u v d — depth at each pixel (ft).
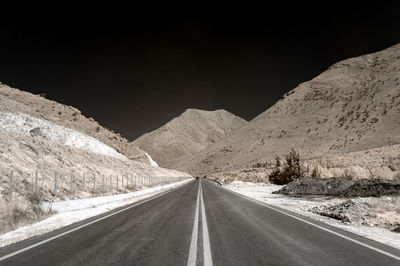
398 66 518.78
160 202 67.21
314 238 26.89
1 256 20.98
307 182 95.96
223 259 19.76
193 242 25.20
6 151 74.49
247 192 110.93
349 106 466.29
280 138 464.65
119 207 57.00
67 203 54.39
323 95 538.47
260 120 576.20
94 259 19.99
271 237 27.32
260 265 18.43
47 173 79.15
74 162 110.63
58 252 22.04
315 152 372.38
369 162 182.29
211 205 58.90
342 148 351.46
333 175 121.39
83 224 36.09
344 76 582.35
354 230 32.09
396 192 65.46
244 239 26.43
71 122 250.98
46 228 33.78
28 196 46.96
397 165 159.53
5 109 136.36
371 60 610.24
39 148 96.12
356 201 46.14
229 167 455.63
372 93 469.98
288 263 18.88
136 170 209.67
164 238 27.02
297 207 58.29
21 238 28.02
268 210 49.83
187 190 120.67
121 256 20.72
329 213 44.86
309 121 476.13
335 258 20.10
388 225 35.55
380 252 21.77
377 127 369.30
